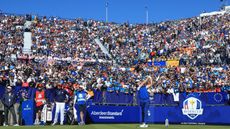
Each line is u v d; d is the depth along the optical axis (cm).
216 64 4541
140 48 5462
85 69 4175
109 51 5406
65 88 2402
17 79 2889
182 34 5712
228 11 6588
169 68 4359
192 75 3953
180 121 2389
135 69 4369
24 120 2142
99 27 6103
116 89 3102
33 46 4956
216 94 2484
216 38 5184
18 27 5325
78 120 2195
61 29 5672
